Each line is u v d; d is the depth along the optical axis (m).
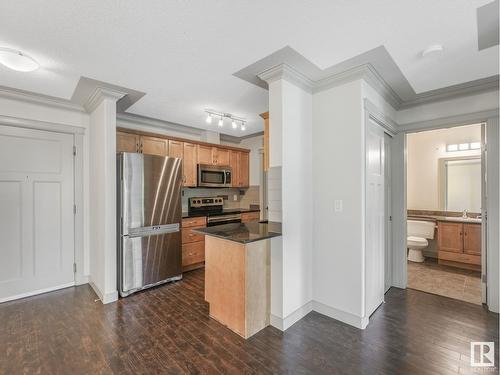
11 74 2.41
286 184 2.34
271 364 1.82
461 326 2.31
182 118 3.98
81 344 2.05
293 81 2.40
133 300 2.90
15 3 1.49
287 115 2.35
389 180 3.27
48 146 3.16
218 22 1.67
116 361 1.85
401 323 2.37
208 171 4.64
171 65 2.26
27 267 2.99
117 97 2.89
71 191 3.31
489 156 2.63
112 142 2.88
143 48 1.99
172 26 1.71
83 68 2.30
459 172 4.47
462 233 4.03
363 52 2.02
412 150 4.92
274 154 2.37
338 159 2.45
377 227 2.72
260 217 5.22
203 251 4.15
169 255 3.43
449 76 2.42
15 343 2.07
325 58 2.12
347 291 2.38
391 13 1.57
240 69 2.33
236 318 2.22
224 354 1.93
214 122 4.23
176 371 1.75
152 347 2.02
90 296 3.00
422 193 4.82
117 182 3.07
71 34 1.80
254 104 3.32
